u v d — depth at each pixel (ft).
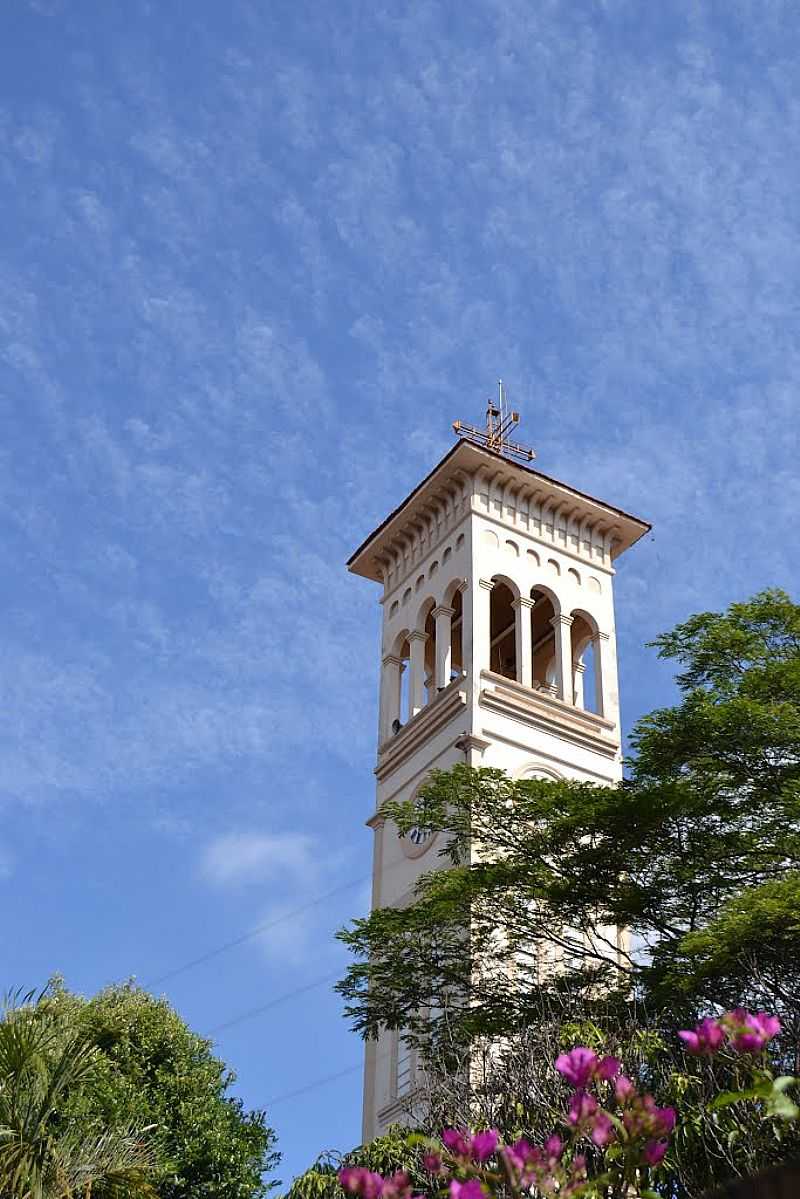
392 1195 32.94
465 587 179.22
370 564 203.21
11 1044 73.15
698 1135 62.28
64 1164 71.36
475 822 123.54
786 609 119.85
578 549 192.13
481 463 187.62
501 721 168.04
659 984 96.99
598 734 174.91
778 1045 70.18
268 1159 159.33
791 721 107.14
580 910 115.03
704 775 112.06
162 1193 146.61
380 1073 152.15
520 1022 105.40
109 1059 152.76
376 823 174.81
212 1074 159.43
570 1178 34.30
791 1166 17.20
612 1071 35.65
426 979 120.26
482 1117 77.41
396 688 190.29
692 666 120.98
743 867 106.32
